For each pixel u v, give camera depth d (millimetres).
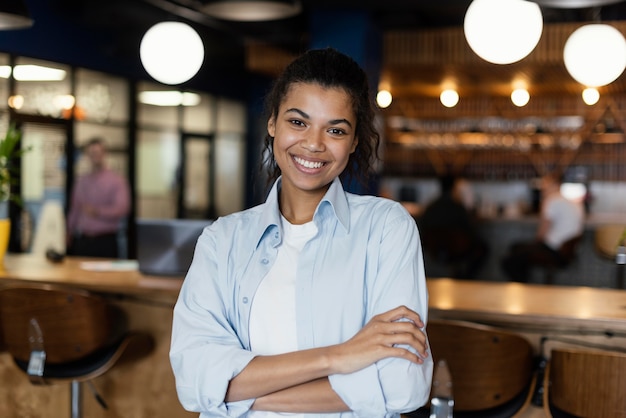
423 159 12141
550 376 3061
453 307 3422
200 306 1682
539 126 11523
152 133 10344
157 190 10484
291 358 1527
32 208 7945
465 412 3102
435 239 8164
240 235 1719
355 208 1685
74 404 3646
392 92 11445
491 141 11688
